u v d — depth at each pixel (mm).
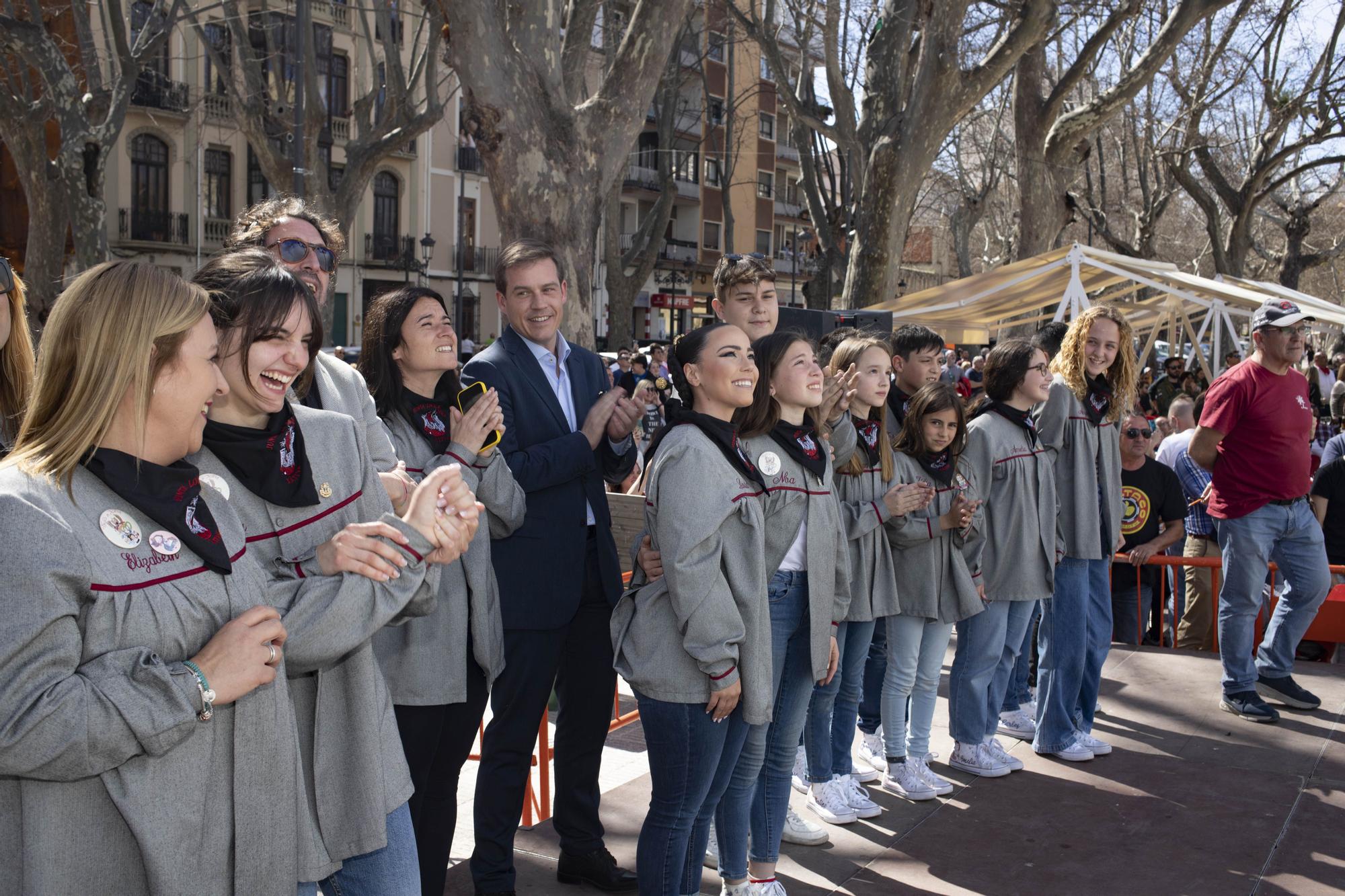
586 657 3740
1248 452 5398
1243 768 4879
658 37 9742
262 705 1970
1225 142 28469
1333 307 15305
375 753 2287
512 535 3547
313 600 2127
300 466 2258
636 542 3621
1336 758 4992
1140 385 18594
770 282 4504
